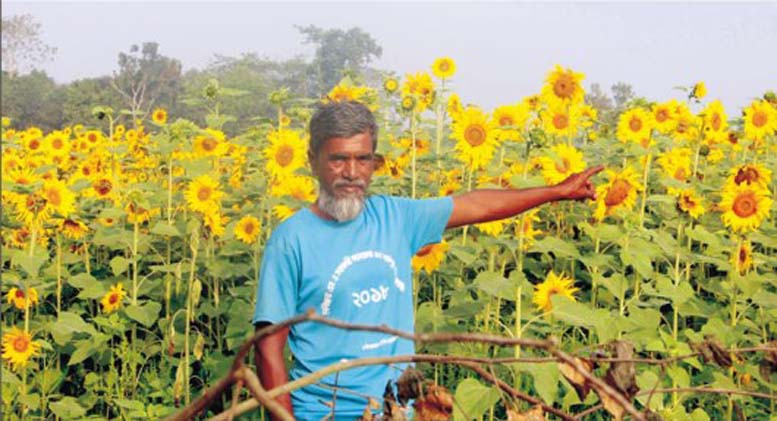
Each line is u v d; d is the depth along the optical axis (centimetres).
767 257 527
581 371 143
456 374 428
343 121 258
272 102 520
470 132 478
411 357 164
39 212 498
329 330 267
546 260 581
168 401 447
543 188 308
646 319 416
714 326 427
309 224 268
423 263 424
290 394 269
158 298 561
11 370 460
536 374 321
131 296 540
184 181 638
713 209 614
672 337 423
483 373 169
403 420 169
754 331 488
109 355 504
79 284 519
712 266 598
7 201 578
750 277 481
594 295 479
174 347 464
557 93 588
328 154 261
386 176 495
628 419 375
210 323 518
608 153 634
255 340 145
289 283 265
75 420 438
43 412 444
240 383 152
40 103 5491
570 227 614
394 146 536
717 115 629
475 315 434
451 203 295
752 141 741
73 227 543
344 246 268
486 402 294
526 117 568
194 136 596
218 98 556
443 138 648
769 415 417
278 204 502
